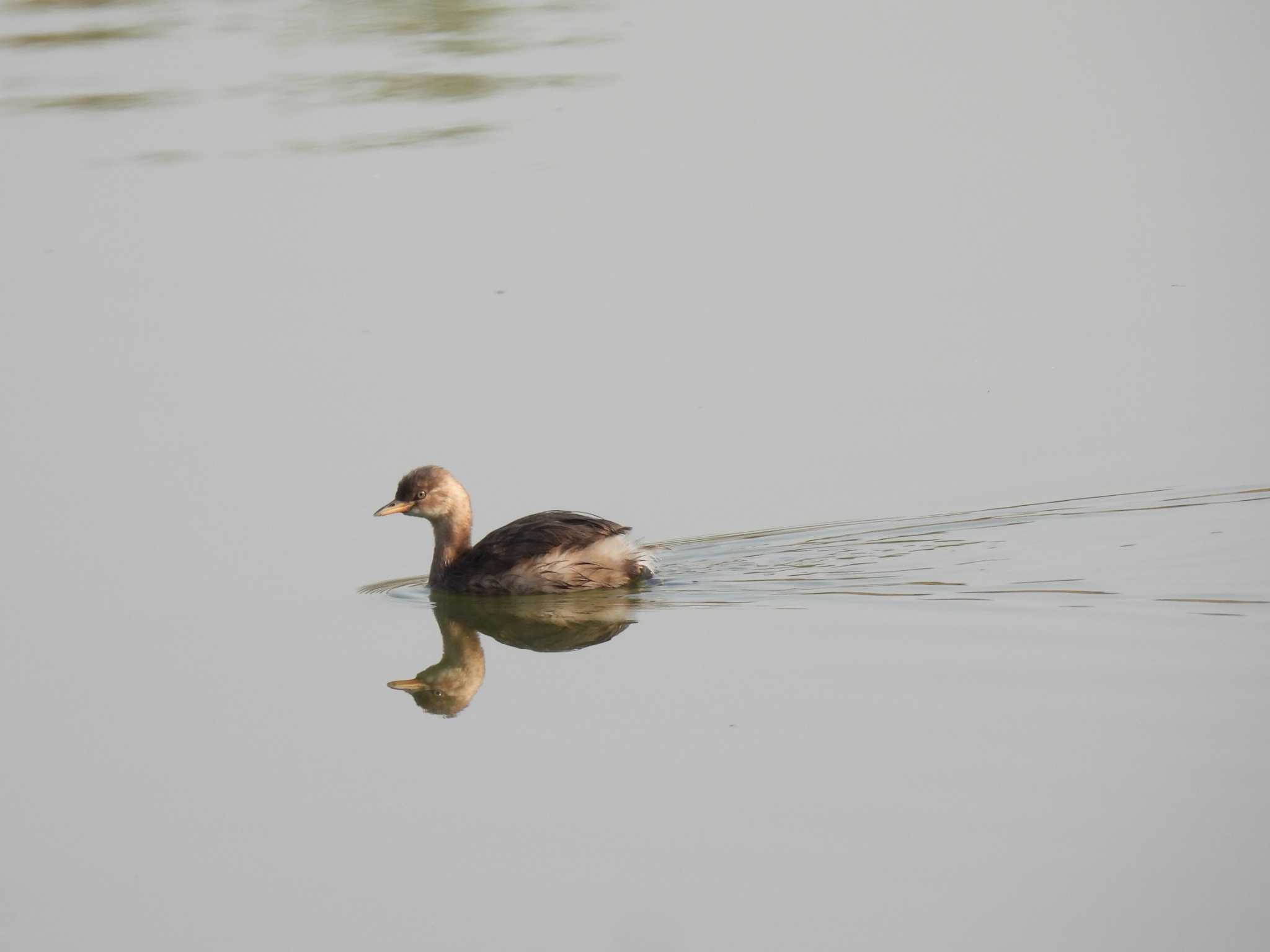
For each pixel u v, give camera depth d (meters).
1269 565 14.37
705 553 15.71
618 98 28.33
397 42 31.12
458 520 15.82
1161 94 29.02
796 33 32.66
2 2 33.75
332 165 25.34
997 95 29.20
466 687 13.33
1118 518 15.70
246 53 30.28
